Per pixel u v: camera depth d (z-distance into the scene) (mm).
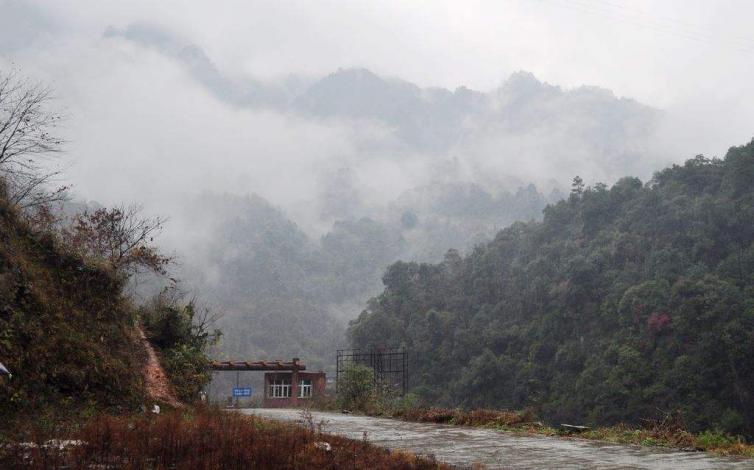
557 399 81875
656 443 11508
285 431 10547
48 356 11086
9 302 10961
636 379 71938
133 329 15594
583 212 112562
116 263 16484
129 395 12414
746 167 93188
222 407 17234
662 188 106250
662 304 78062
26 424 9375
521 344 96250
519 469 8883
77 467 7016
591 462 9508
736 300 70688
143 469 7238
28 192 14391
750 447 10547
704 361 67125
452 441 12336
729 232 88188
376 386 26344
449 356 100062
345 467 8180
